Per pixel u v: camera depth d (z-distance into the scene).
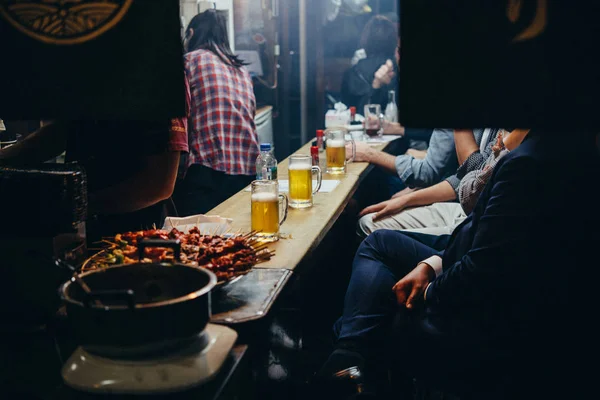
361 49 6.59
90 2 1.55
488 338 2.09
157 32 1.56
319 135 4.52
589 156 1.93
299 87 7.27
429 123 1.43
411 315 2.34
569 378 1.98
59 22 1.56
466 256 2.12
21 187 1.65
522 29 1.37
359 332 2.61
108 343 1.33
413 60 1.41
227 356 1.47
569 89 1.38
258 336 1.65
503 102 1.40
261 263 2.06
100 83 1.59
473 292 2.08
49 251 1.67
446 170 3.96
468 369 2.14
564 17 1.36
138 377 1.34
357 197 4.95
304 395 2.48
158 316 1.33
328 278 4.31
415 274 2.41
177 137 2.48
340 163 3.77
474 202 2.85
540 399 2.01
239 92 4.18
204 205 4.15
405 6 1.40
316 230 2.47
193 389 1.36
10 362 1.69
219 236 1.98
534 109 1.39
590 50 1.36
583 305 1.95
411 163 4.04
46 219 1.66
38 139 2.61
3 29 1.57
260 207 2.28
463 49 1.39
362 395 2.41
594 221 1.92
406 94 1.42
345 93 6.32
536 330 2.01
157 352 1.38
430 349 2.22
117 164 2.46
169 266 1.52
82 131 2.47
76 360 1.41
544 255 1.96
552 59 1.37
